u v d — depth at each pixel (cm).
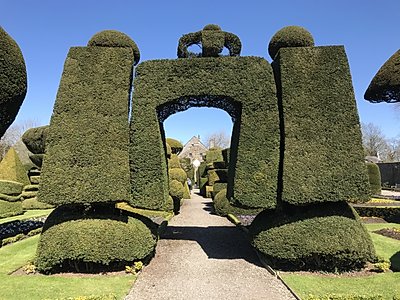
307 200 688
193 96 774
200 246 927
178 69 777
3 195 1389
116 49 770
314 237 671
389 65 682
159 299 553
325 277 644
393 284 586
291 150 710
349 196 686
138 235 706
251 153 745
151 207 756
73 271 681
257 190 734
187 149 6194
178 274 687
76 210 729
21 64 780
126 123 744
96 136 717
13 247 892
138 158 763
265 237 709
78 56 752
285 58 752
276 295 567
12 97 777
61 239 660
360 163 697
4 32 736
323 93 727
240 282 638
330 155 702
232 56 802
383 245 893
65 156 699
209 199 2661
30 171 2189
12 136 4656
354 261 675
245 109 758
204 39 798
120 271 689
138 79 781
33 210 1738
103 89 743
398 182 3644
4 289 564
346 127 711
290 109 728
